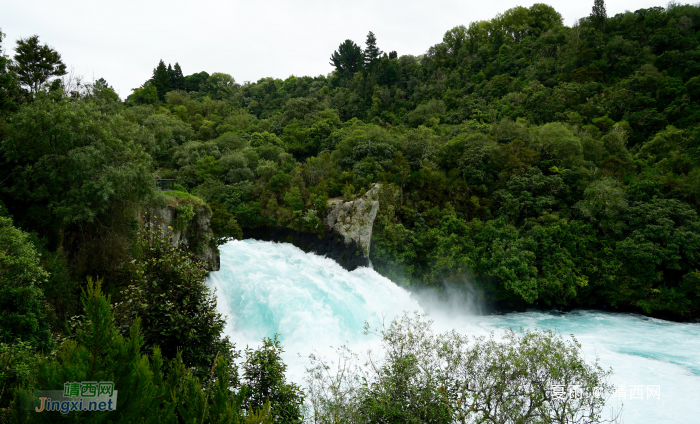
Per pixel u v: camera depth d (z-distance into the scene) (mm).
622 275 41094
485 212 47250
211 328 14180
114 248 25812
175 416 8461
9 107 26656
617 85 69750
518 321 38719
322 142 70438
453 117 77812
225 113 91688
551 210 46250
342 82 114875
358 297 36312
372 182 47469
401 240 42812
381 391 13539
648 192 44750
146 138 30438
